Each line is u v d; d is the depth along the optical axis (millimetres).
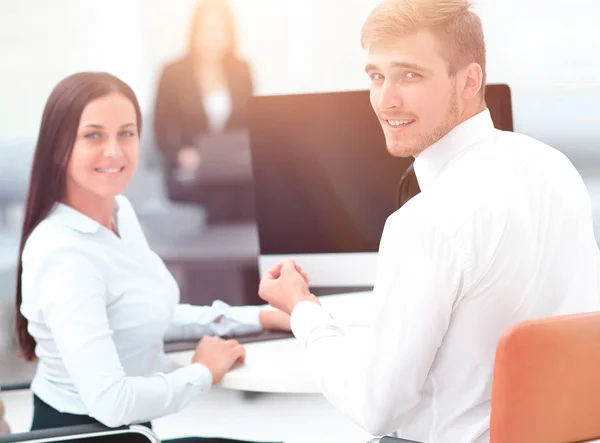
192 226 5008
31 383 2072
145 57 6223
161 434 3016
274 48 6047
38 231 1910
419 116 1461
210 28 4676
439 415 1483
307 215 2277
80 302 1824
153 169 5363
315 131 2246
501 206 1404
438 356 1456
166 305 2025
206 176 4922
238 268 4820
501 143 1498
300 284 1783
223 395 3365
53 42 6121
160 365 2039
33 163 1948
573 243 1465
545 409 1346
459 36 1431
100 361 1806
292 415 3078
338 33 6004
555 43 5480
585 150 5512
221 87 4773
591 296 1480
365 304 2275
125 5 6164
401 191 2178
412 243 1404
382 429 1477
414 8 1426
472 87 1473
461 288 1396
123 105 1959
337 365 1548
